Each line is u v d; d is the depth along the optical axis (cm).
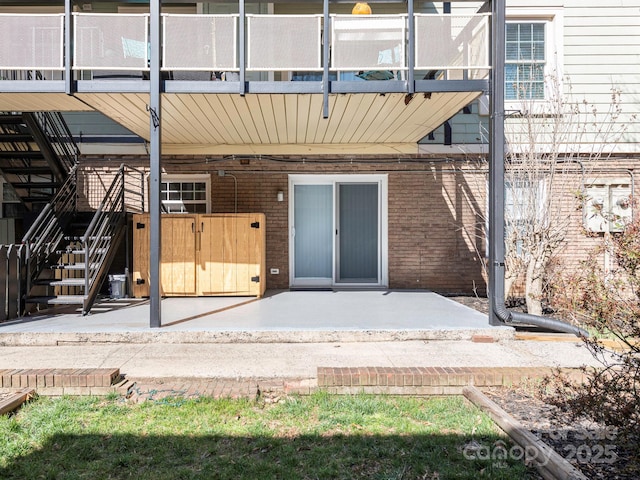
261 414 347
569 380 360
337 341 546
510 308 713
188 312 656
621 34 840
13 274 611
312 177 915
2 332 527
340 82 565
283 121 720
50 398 379
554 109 721
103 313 651
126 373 428
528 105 745
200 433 311
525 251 682
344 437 307
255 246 799
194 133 802
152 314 551
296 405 361
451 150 887
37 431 313
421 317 620
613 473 249
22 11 850
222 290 792
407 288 895
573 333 555
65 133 874
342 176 910
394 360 465
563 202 812
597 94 840
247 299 779
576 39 838
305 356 483
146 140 877
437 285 895
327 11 559
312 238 932
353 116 691
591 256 387
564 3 834
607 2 839
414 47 572
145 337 538
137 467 271
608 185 831
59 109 677
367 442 299
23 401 365
